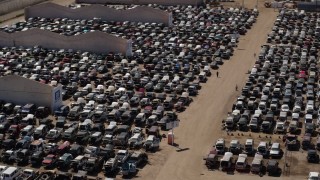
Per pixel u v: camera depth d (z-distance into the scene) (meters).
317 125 100.75
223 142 91.12
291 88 119.25
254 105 108.88
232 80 129.12
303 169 85.12
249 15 196.12
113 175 83.00
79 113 105.12
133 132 96.62
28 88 109.06
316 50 150.75
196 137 97.19
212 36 164.62
